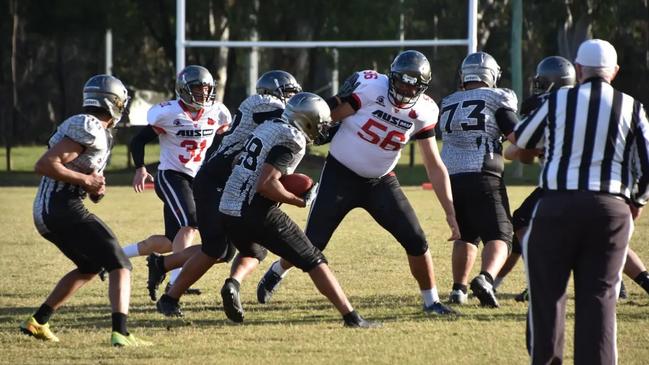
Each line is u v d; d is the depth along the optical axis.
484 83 22.91
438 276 27.14
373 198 21.47
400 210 21.33
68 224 18.03
